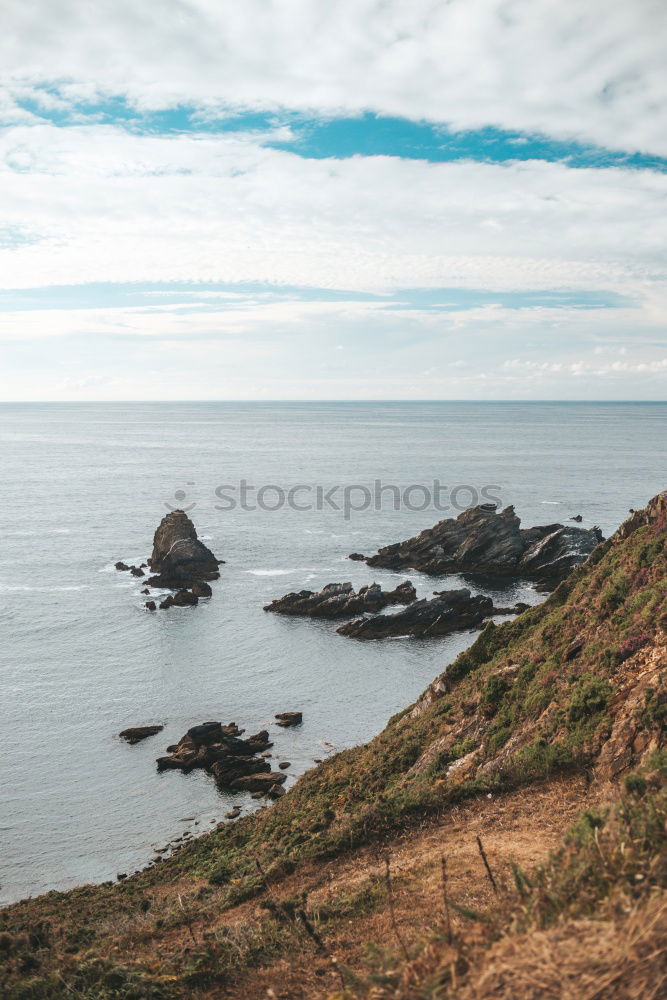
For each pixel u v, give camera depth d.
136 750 49.44
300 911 12.58
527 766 19.22
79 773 46.38
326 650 69.38
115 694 58.44
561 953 5.52
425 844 16.98
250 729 52.25
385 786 26.77
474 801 18.61
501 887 11.88
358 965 10.68
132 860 37.06
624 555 30.72
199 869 27.17
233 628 75.88
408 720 34.81
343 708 56.06
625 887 6.49
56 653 67.62
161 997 11.77
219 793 44.09
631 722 18.16
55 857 37.53
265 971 11.74
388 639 72.62
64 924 20.98
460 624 75.75
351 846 18.27
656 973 4.90
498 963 5.72
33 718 53.88
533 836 15.49
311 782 32.34
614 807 10.32
